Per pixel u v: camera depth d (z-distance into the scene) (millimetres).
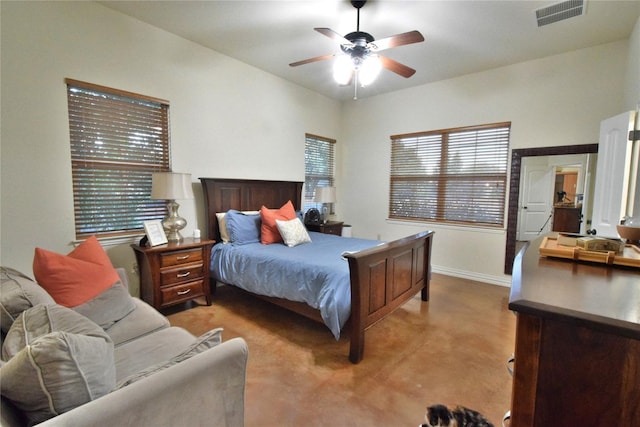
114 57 2766
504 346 2400
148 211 3113
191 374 986
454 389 1893
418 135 4590
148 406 881
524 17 2695
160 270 2762
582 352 694
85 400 853
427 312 3051
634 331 608
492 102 3908
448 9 2594
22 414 830
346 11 2664
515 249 3852
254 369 2092
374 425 1611
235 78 3752
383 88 4672
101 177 2775
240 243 3340
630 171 2580
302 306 2527
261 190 4078
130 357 1434
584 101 3322
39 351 798
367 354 2281
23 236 2375
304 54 3602
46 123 2443
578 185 3486
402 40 2291
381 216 5082
